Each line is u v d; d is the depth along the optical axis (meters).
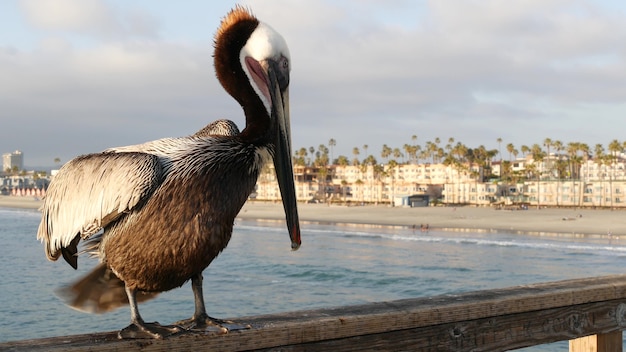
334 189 165.00
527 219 97.31
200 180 2.67
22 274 34.56
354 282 35.72
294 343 2.58
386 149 171.25
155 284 2.71
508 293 3.19
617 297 3.46
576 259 48.00
